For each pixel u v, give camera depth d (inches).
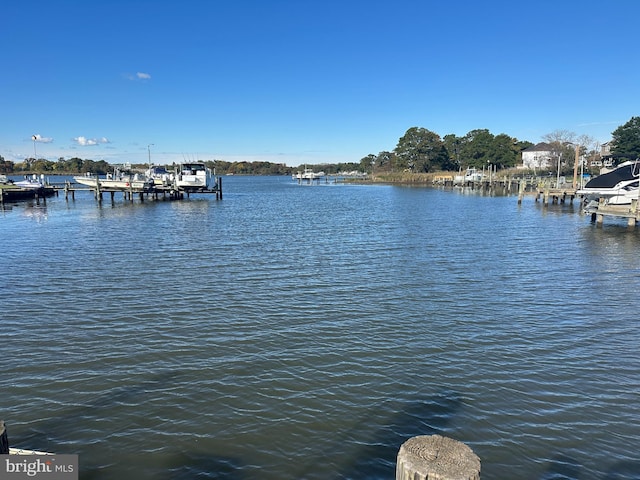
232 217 1487.5
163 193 2484.0
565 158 3567.9
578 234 1043.9
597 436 260.7
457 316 462.9
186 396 302.2
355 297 527.2
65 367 342.6
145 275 628.4
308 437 259.8
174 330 418.6
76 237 995.9
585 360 359.6
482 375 333.7
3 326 426.9
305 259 750.5
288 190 3811.5
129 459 239.9
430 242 936.9
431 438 135.3
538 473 229.6
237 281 597.3
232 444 253.0
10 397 299.6
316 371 338.6
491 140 4635.8
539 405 293.3
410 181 5260.8
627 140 3203.7
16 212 1644.9
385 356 365.4
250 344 387.2
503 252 820.6
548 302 512.1
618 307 493.4
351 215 1555.1
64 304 494.6
